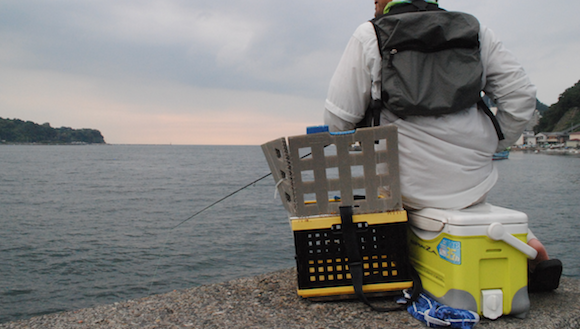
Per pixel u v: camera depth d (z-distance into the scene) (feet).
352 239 6.08
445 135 6.15
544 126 462.19
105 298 26.66
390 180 6.15
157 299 7.34
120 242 42.96
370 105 6.64
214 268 32.22
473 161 6.29
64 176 151.02
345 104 6.66
